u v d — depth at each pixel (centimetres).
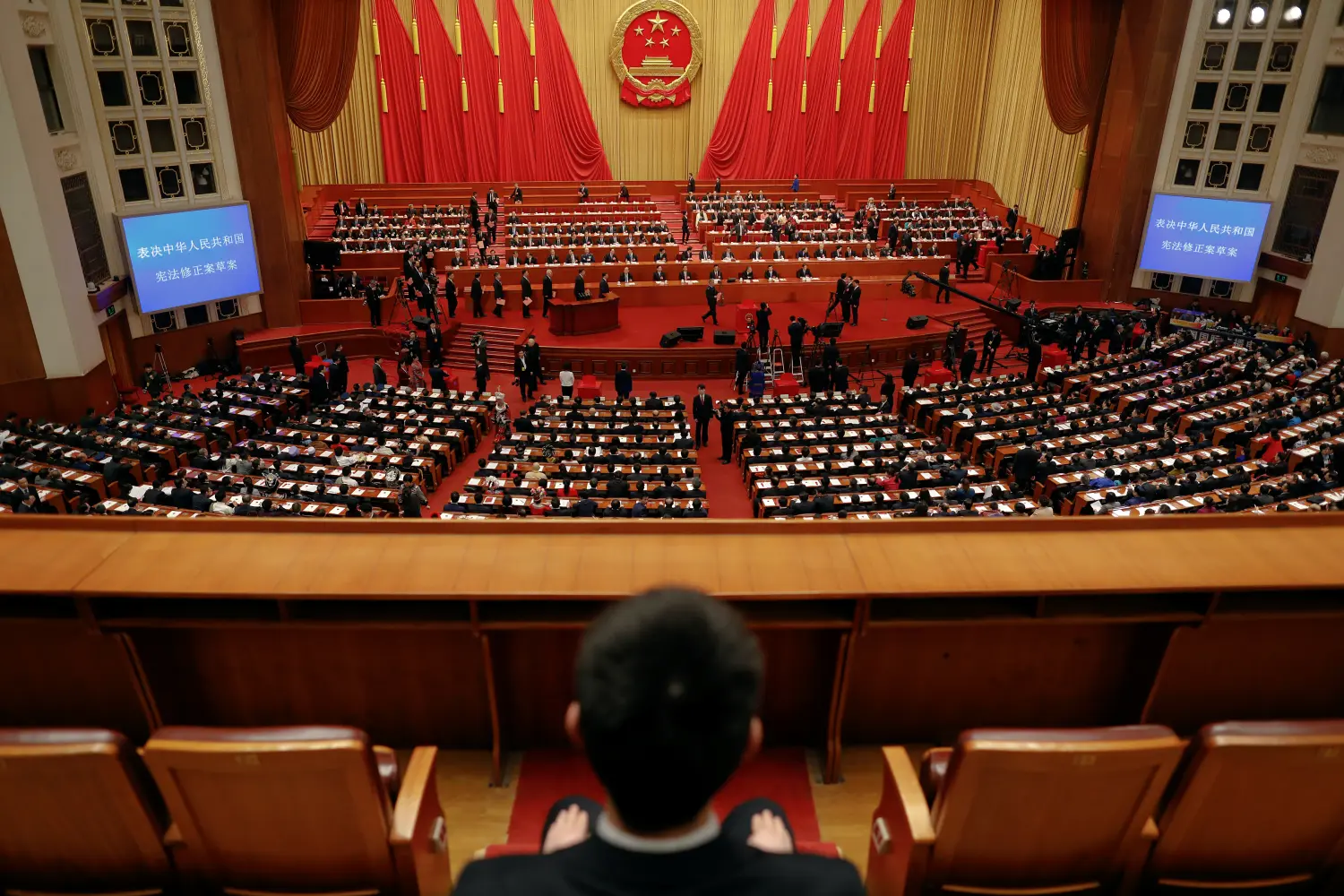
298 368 2703
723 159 4416
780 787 478
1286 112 2986
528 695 490
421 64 3994
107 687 477
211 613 454
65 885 275
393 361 3023
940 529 485
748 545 473
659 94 4269
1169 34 3080
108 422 2122
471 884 130
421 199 4069
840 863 134
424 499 1672
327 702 495
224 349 2878
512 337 3003
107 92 2464
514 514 1553
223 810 251
